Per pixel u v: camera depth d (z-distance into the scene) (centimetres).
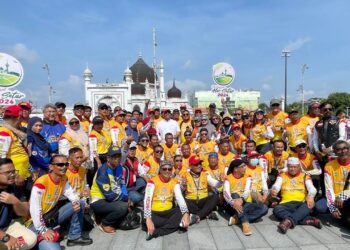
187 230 549
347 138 650
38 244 427
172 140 825
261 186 630
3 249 379
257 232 533
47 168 569
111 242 507
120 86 4744
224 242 495
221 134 899
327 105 659
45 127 619
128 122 964
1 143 477
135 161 720
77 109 795
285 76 3625
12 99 871
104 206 535
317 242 487
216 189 637
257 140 826
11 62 868
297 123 768
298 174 596
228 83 1162
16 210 420
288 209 573
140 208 669
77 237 494
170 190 558
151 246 488
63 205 504
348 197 524
